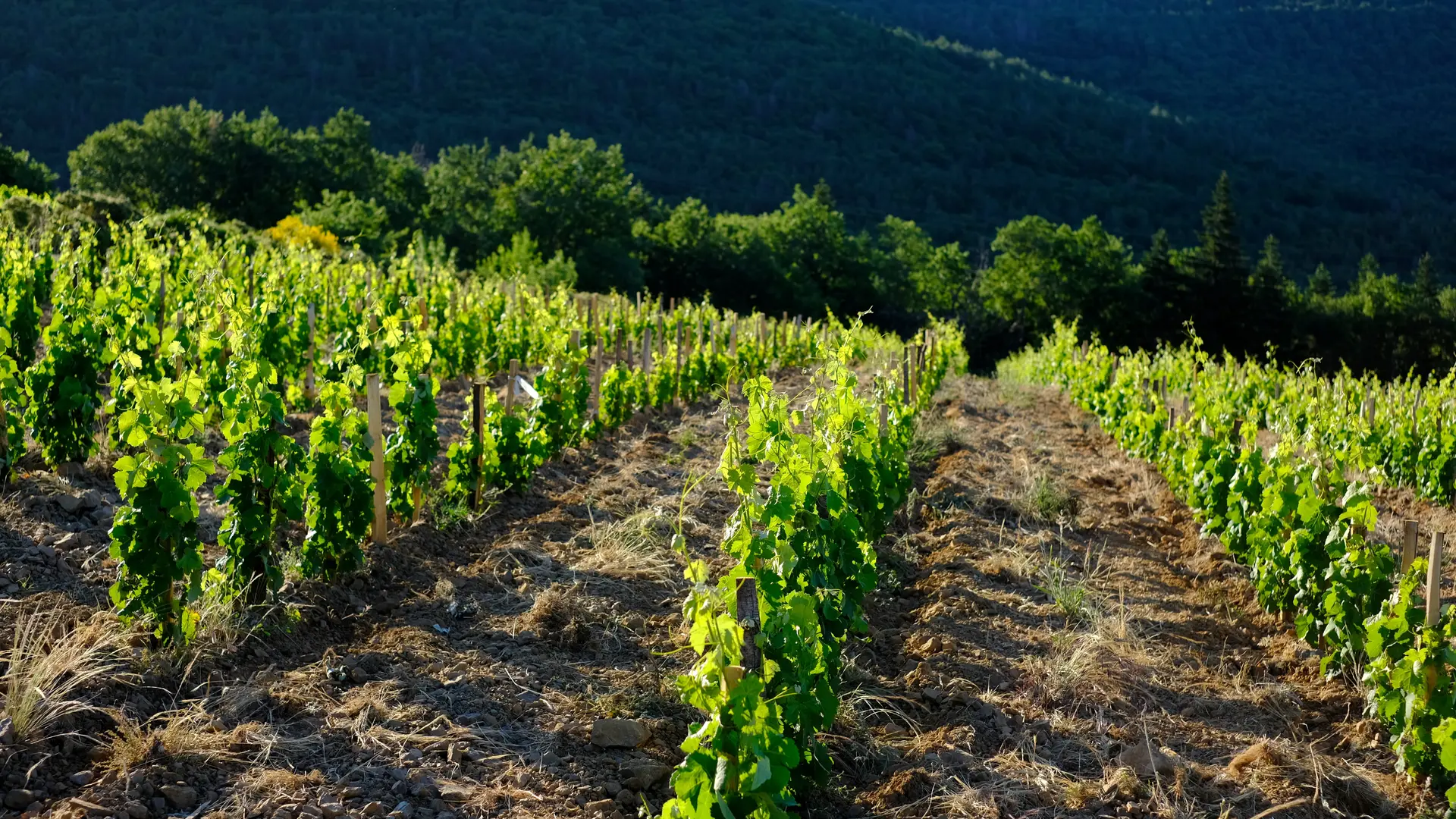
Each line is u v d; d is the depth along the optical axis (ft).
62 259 36.47
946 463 34.24
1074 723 16.61
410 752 13.64
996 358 217.97
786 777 11.31
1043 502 29.40
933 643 19.13
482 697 15.38
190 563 15.14
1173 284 212.64
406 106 558.56
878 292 240.73
